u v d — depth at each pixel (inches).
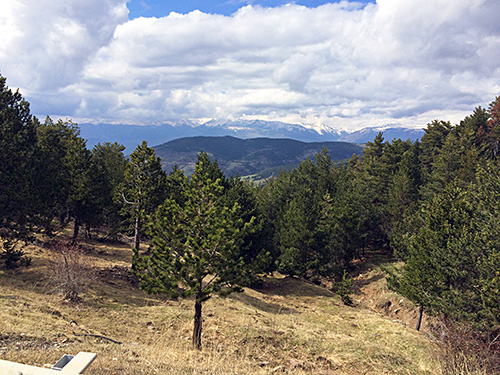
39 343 542.9
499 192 1078.4
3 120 1228.5
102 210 1708.9
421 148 3265.3
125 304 984.3
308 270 2078.0
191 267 719.1
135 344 674.8
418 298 1142.3
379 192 2672.2
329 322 1250.0
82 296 954.7
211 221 738.2
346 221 2009.1
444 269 1046.4
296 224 2020.2
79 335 645.3
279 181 3009.4
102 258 1550.2
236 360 658.8
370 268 2218.3
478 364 576.7
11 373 257.8
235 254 727.1
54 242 1514.5
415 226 1814.7
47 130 1854.1
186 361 577.9
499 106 2797.7
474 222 1080.8
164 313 968.9
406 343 986.7
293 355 825.5
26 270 1090.1
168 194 1512.1
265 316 1160.2
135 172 1376.7
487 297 865.5
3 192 1089.4
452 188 1295.5
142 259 705.0
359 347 908.6
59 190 1504.7
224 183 2043.6
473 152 2060.8
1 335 540.4
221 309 1131.9
